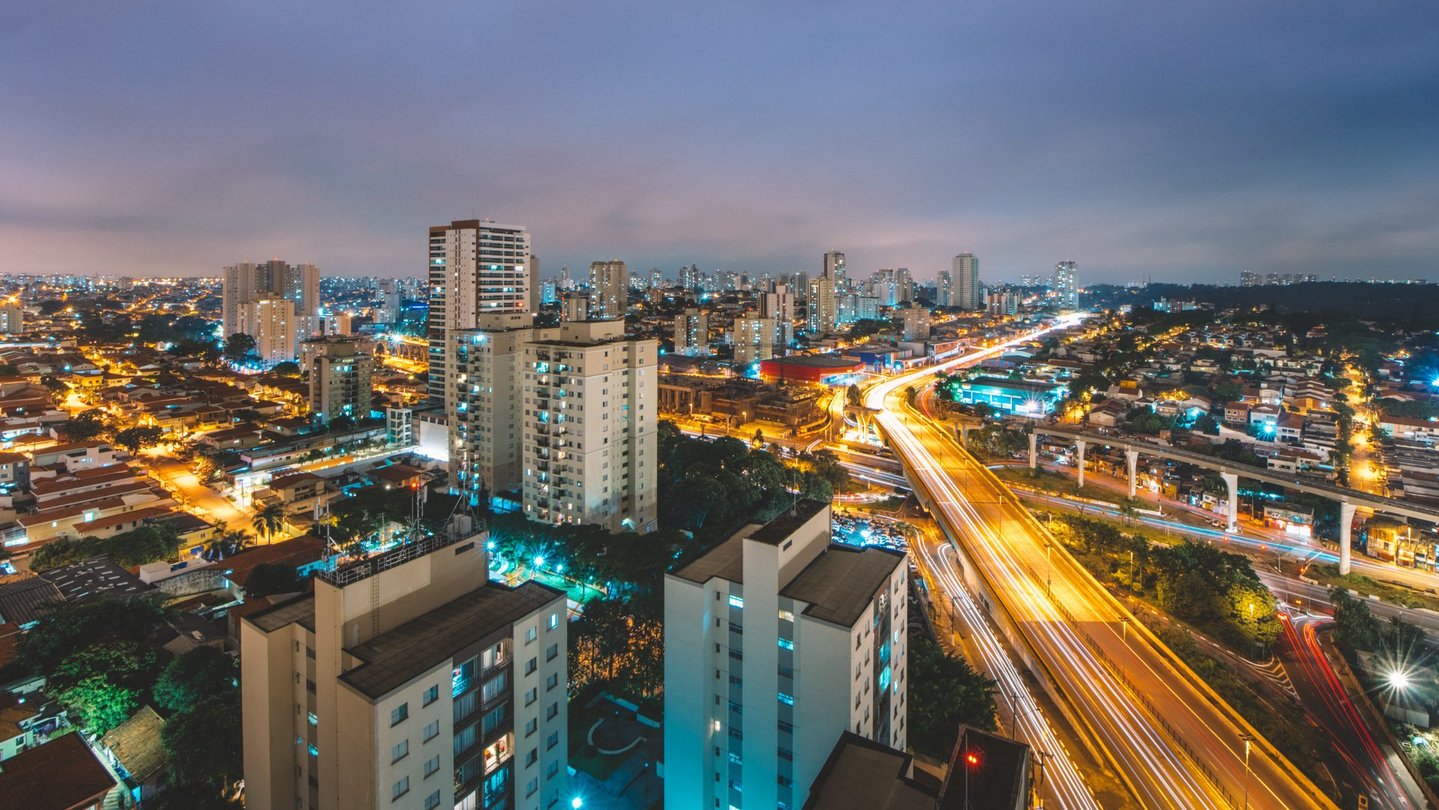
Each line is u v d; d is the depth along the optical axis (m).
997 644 127.25
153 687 88.62
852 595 72.50
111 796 76.12
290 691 64.25
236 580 125.06
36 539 146.75
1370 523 172.62
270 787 63.09
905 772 57.75
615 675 102.81
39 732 83.25
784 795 72.19
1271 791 86.75
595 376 144.88
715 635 76.12
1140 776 88.75
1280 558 169.12
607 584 121.88
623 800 80.75
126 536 138.12
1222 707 102.38
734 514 170.88
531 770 69.00
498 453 172.25
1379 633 121.12
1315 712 111.31
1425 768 94.75
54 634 94.00
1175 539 181.00
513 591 72.38
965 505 189.25
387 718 54.50
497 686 64.88
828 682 67.50
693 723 76.81
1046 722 102.94
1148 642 120.12
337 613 59.22
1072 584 141.88
